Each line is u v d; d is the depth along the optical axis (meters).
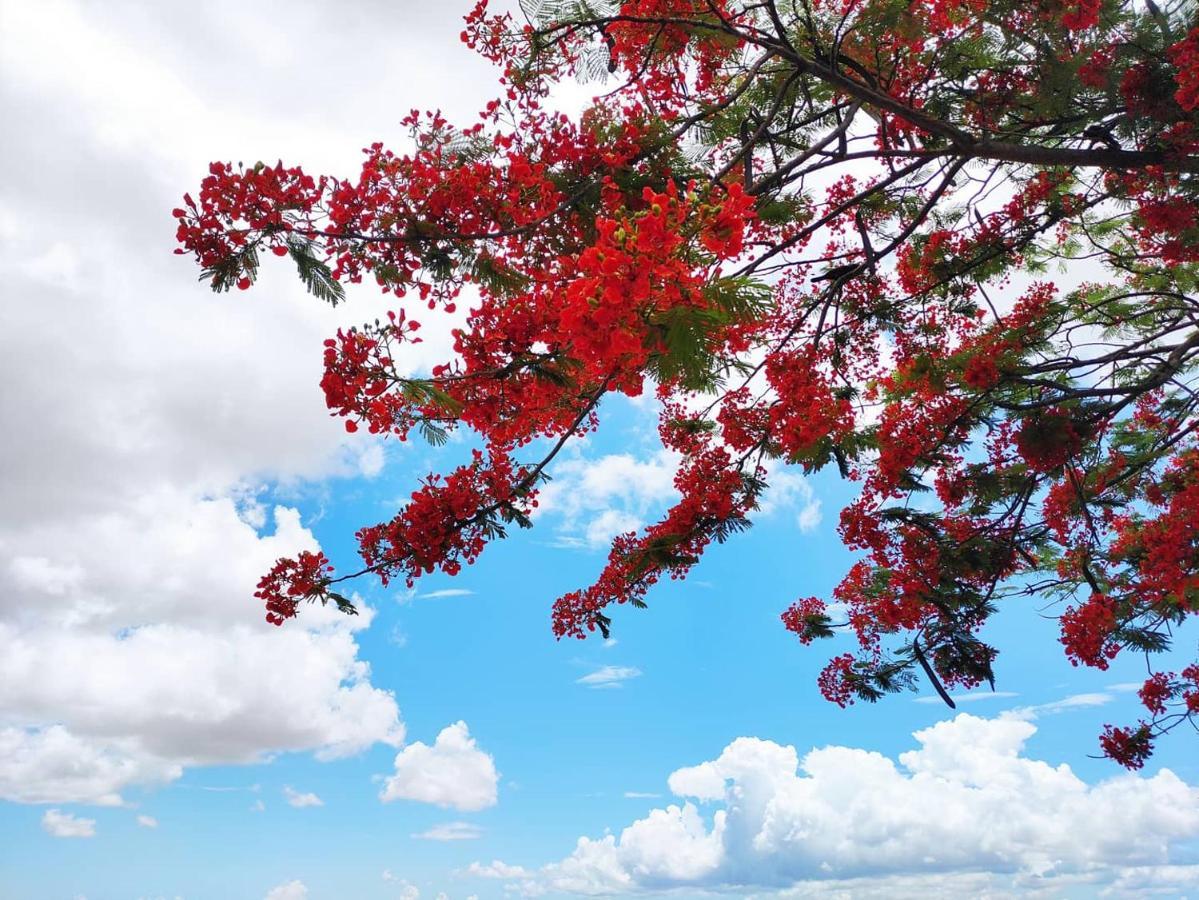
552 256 4.71
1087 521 7.41
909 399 7.68
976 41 5.85
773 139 5.52
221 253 3.83
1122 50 5.29
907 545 7.21
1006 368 7.19
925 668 6.76
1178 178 5.91
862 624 7.70
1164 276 9.21
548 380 4.46
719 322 2.75
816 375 6.89
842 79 5.02
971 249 7.70
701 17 5.23
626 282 2.62
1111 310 9.45
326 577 5.40
